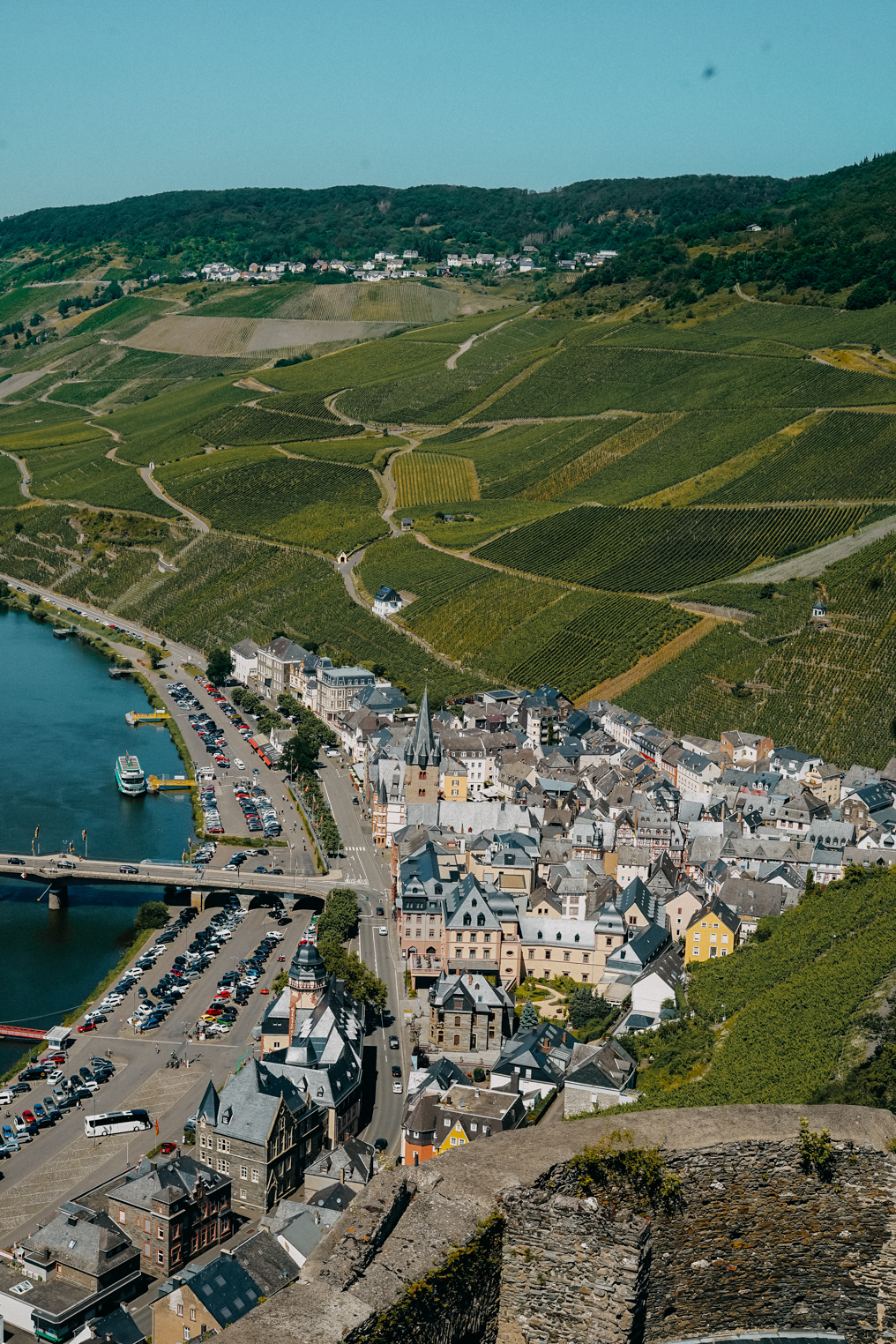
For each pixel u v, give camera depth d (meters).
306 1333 51.81
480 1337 58.03
